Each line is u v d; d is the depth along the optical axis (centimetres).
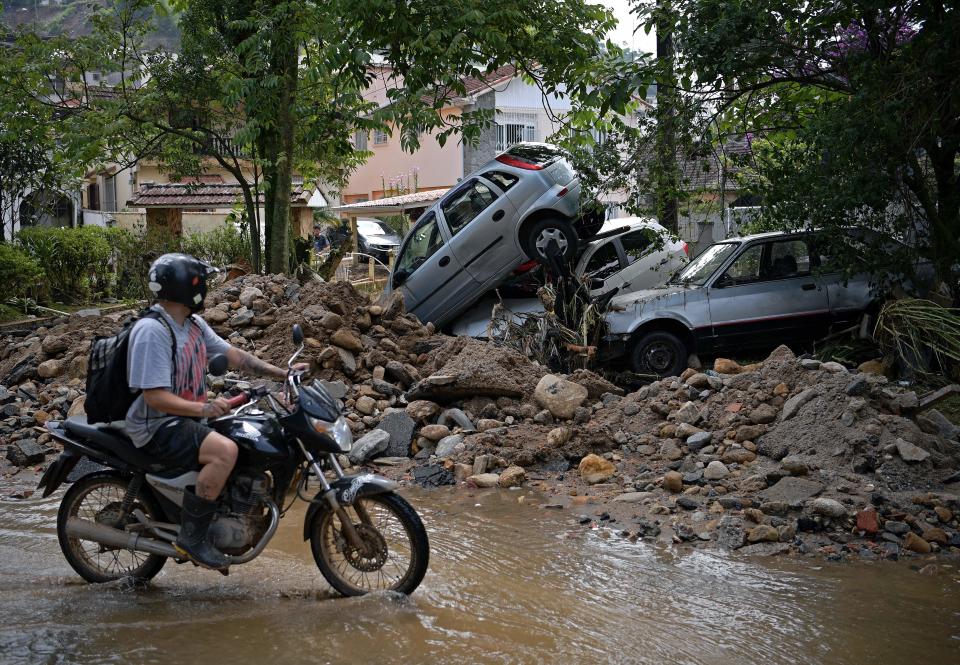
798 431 737
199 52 1684
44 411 956
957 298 1007
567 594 496
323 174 2009
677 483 693
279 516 474
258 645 418
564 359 1109
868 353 1083
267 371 484
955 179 1015
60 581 516
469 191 1371
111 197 3544
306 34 1466
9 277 1731
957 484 659
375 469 804
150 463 469
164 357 447
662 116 1099
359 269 3141
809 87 1139
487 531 619
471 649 417
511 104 3288
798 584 514
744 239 1175
